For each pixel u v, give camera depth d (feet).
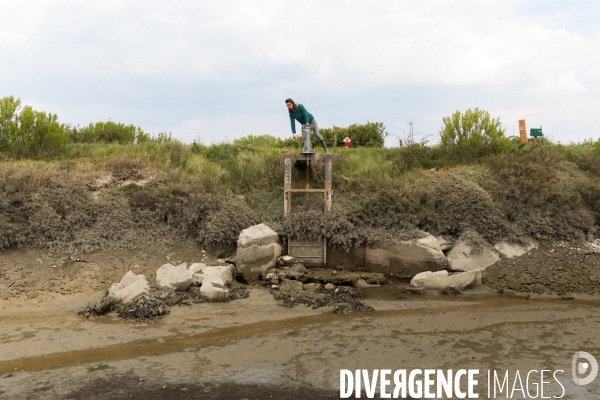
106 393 18.57
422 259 36.45
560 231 38.45
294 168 46.44
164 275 33.04
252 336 24.95
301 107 40.93
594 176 46.32
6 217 36.01
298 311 29.22
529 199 40.91
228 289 32.40
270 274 34.86
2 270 32.96
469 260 36.37
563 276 34.30
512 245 37.70
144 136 63.26
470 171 44.27
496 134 49.70
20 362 21.68
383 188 42.45
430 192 40.98
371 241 38.01
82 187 40.34
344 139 67.10
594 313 28.76
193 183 42.37
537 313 28.76
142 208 40.22
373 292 33.50
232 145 55.67
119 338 24.64
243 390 18.85
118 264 34.76
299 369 20.88
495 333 25.43
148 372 20.49
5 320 27.25
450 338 24.71
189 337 24.81
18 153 47.37
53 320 27.30
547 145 51.98
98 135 61.31
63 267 33.83
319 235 38.60
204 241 37.91
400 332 25.59
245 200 43.47
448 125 50.83
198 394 18.48
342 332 25.59
